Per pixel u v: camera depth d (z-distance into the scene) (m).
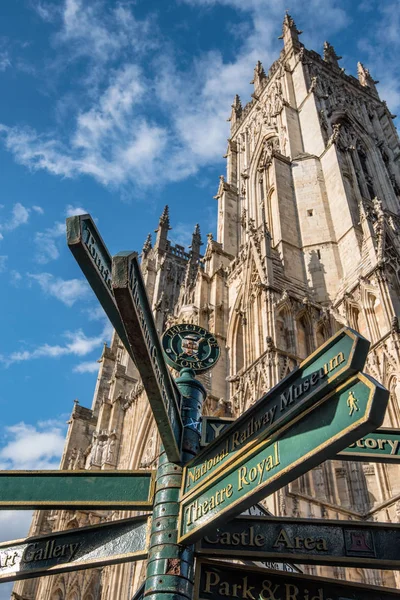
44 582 51.59
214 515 7.45
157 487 8.73
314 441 6.39
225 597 7.95
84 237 7.03
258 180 69.25
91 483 9.02
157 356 8.17
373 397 5.75
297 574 8.38
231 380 41.31
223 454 8.04
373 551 8.45
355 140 66.38
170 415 8.55
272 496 27.89
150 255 109.75
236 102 90.94
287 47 78.88
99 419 68.50
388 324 34.31
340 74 76.75
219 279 56.81
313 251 46.78
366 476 30.39
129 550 8.39
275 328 38.12
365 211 44.25
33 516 61.38
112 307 7.71
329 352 6.79
